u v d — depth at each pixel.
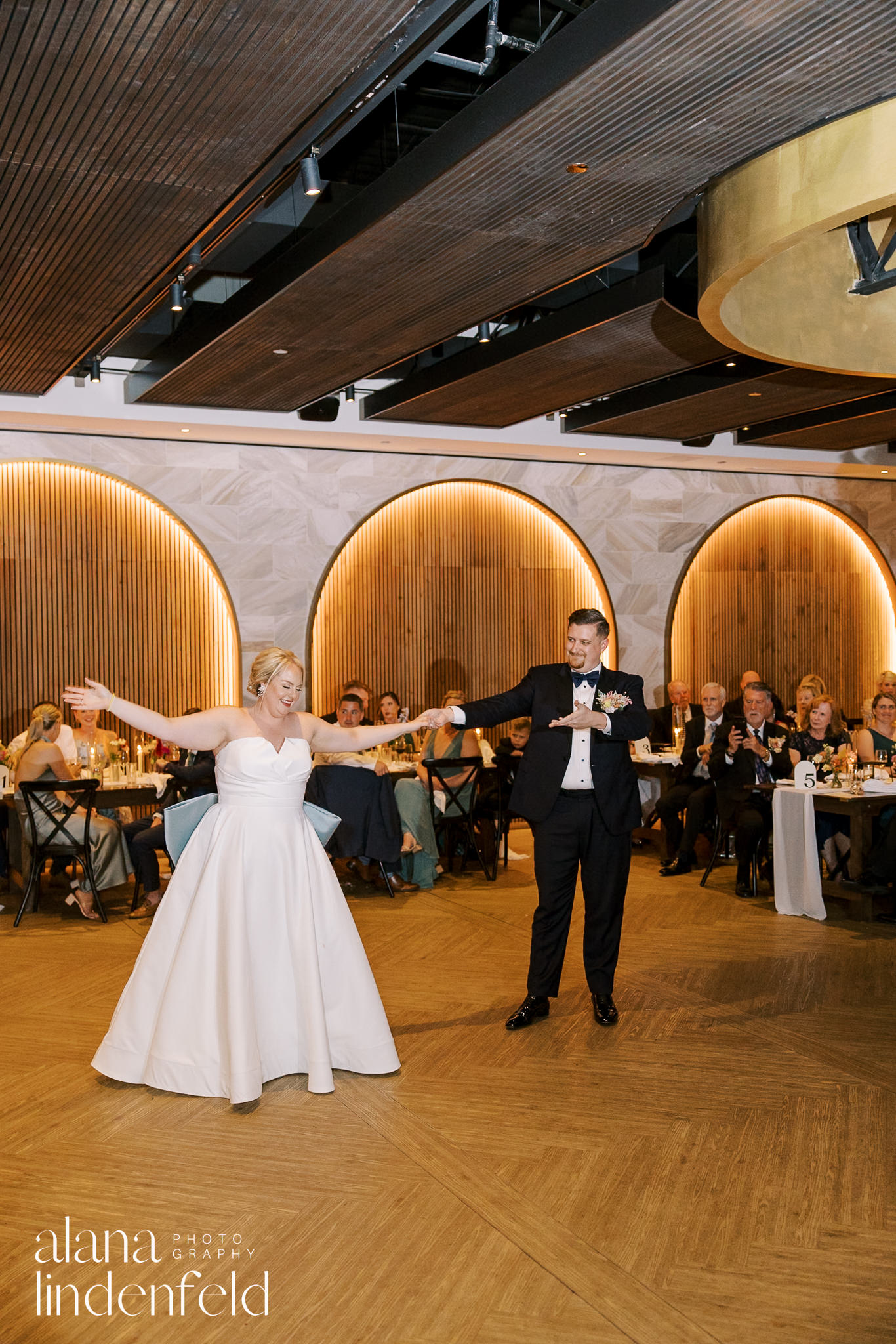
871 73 3.85
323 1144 3.86
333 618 10.87
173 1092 4.30
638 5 3.54
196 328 7.19
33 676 9.89
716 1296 2.93
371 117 6.54
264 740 4.38
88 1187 3.54
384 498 10.89
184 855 4.45
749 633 12.52
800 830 7.30
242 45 3.64
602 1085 4.39
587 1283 2.99
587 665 4.97
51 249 5.29
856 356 6.23
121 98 3.94
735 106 4.07
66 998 5.62
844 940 6.68
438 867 8.73
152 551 10.27
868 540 12.97
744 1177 3.60
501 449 10.73
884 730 8.24
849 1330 2.78
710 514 12.18
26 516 9.84
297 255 5.77
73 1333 2.79
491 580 11.48
